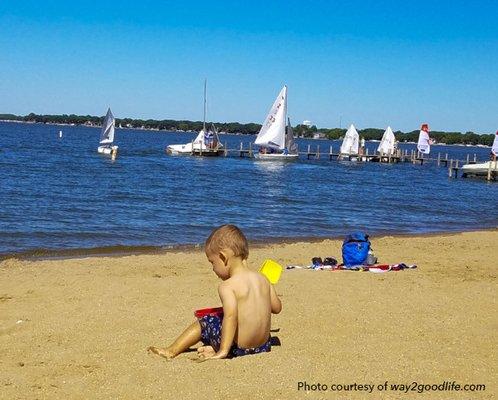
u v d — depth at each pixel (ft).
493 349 20.35
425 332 22.45
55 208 75.36
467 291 30.83
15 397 15.58
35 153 214.28
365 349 19.95
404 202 105.50
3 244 49.88
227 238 19.03
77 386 16.34
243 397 15.47
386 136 269.64
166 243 53.31
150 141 449.89
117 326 22.89
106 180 122.62
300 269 37.91
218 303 27.09
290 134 223.92
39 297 28.17
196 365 17.81
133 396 15.58
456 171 188.34
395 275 35.55
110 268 37.73
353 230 67.97
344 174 183.32
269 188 122.52
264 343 19.24
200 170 169.48
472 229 74.28
